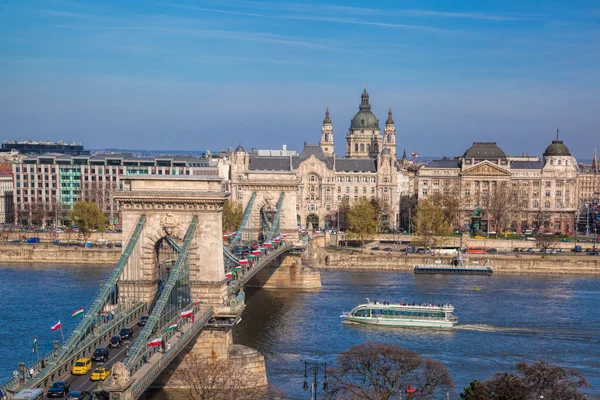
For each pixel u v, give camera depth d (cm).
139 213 13088
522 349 15188
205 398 10862
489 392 10569
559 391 10825
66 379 9812
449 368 13775
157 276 13600
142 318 12519
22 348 14375
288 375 13162
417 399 11494
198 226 12938
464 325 17238
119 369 8538
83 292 19925
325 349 14975
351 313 17525
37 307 17912
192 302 12762
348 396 11625
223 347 12338
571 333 16575
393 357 12331
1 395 8738
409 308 17300
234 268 15825
